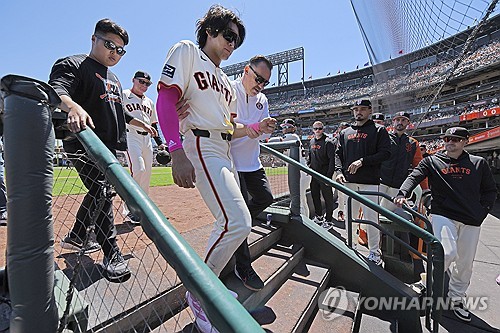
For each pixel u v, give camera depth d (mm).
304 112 44469
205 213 3396
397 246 3492
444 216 2865
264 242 2760
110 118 1853
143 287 1571
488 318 2664
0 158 2785
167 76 1387
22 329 898
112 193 1128
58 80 1520
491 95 26125
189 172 1315
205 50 1647
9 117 875
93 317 1264
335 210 6742
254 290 1877
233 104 1916
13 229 887
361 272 2717
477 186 2752
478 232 2736
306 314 1983
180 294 1641
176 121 1370
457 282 2779
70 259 1772
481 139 11516
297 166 2805
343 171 3809
